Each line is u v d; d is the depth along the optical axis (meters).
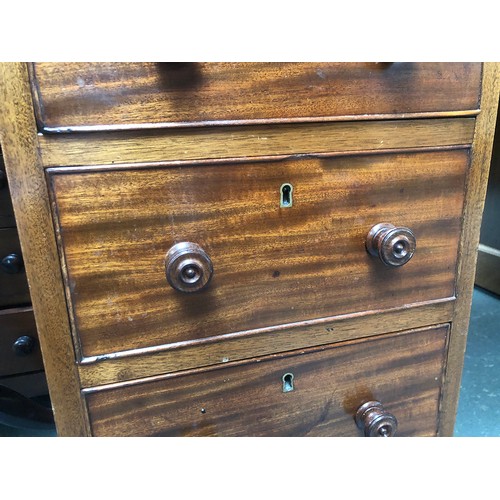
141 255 0.50
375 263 0.59
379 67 0.51
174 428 0.57
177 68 0.45
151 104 0.45
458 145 0.57
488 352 1.24
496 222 1.53
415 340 0.65
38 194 0.45
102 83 0.44
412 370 0.67
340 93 0.51
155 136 0.46
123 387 0.54
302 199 0.53
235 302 0.55
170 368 0.55
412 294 0.62
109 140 0.45
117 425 0.55
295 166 0.52
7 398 0.79
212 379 0.57
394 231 0.54
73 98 0.43
